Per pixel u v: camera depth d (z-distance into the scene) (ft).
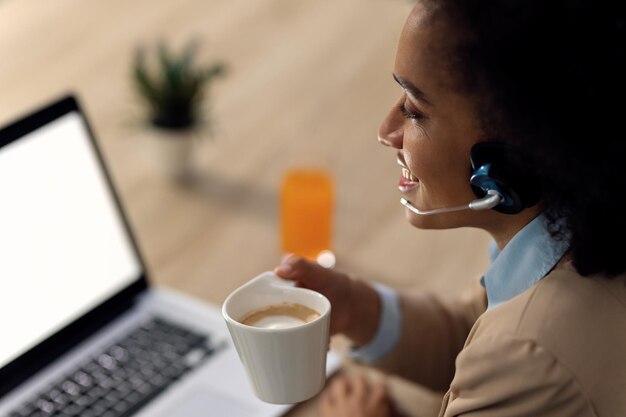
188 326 5.56
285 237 6.23
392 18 9.05
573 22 2.69
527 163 2.99
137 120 7.15
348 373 5.25
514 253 3.37
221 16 9.05
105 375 5.17
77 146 5.60
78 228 5.52
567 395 3.07
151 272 6.07
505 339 3.14
